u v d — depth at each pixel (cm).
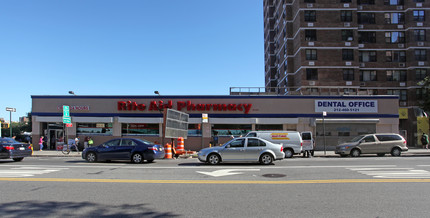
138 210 635
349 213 611
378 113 2770
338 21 3966
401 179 995
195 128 2788
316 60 3916
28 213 614
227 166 1369
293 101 2772
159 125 2784
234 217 585
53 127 2894
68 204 684
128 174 1125
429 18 4166
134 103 2781
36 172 1179
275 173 1139
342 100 2777
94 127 2819
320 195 768
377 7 4259
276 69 5644
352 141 2148
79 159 1880
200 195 771
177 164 1481
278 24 5216
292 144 1984
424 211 624
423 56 4144
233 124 2769
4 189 846
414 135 3822
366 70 4209
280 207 657
